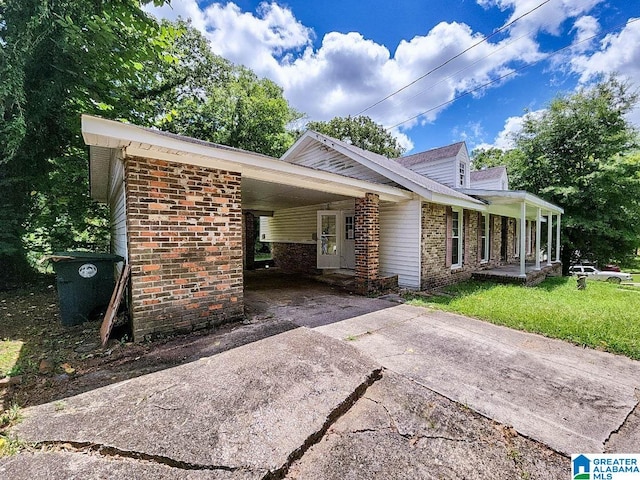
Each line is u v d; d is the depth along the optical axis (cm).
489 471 164
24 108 604
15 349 322
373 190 633
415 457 173
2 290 675
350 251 929
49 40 575
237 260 423
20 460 160
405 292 675
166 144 322
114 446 171
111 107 672
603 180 1352
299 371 269
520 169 1636
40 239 862
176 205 364
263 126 1587
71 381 251
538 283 915
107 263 432
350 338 369
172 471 155
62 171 791
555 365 300
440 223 784
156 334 350
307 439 182
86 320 419
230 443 176
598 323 419
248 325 410
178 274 367
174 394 229
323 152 970
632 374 282
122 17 560
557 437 193
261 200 891
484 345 352
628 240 1414
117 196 556
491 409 223
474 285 803
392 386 255
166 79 1364
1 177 681
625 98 1376
